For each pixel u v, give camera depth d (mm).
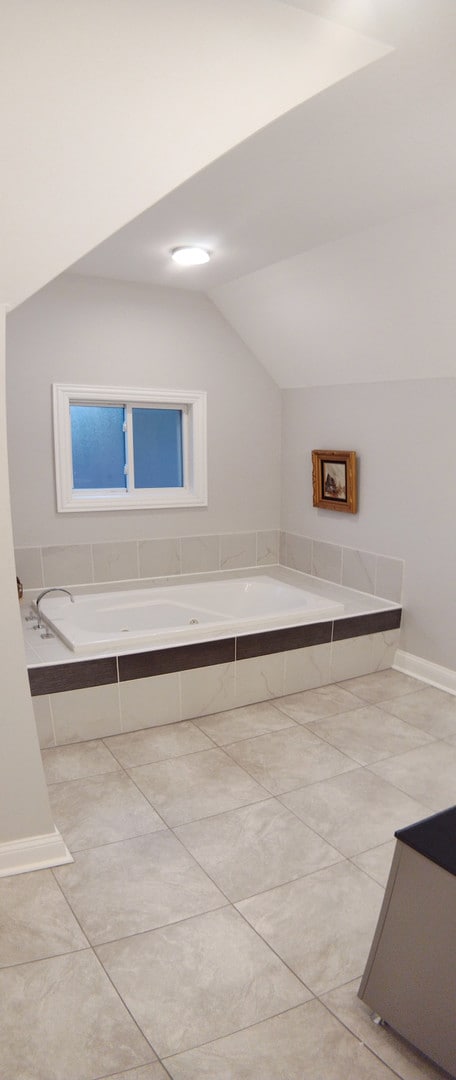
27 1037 1578
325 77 1536
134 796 2572
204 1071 1491
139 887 2080
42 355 3842
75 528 4125
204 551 4613
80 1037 1576
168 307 4164
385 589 3969
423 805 2518
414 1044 1486
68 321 3875
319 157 2182
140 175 1552
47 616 3572
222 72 1442
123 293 3996
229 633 3328
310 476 4512
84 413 4152
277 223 2859
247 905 2006
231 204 2621
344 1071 1496
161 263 3555
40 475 3959
